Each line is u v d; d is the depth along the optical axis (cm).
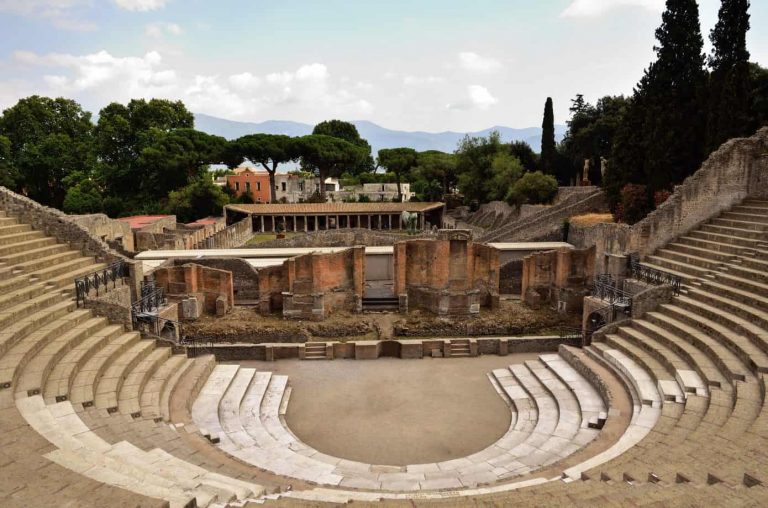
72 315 2262
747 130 3828
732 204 3459
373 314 3681
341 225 8969
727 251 2986
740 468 1226
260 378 2591
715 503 1007
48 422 1441
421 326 3403
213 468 1530
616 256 3416
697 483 1205
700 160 4306
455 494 1412
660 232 3391
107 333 2262
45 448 1201
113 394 1847
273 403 2364
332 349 3014
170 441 1661
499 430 2147
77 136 9375
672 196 3384
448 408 2359
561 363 2688
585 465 1563
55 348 1944
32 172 8356
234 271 4291
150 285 3145
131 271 2944
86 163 8788
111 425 1678
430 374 2775
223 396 2308
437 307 3650
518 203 7188
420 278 3784
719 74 4000
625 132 4975
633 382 2170
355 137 12575
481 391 2552
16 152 8625
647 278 3078
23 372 1728
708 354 2145
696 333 2312
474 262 3747
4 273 2316
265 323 3447
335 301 3697
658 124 4341
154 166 8412
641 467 1395
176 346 2506
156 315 2773
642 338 2484
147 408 1894
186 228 7044
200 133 8812
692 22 4347
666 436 1631
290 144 9019
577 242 4859
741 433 1494
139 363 2231
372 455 1942
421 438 2078
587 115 8019
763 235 2925
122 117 9250
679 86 4381
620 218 4609
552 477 1545
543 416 2172
